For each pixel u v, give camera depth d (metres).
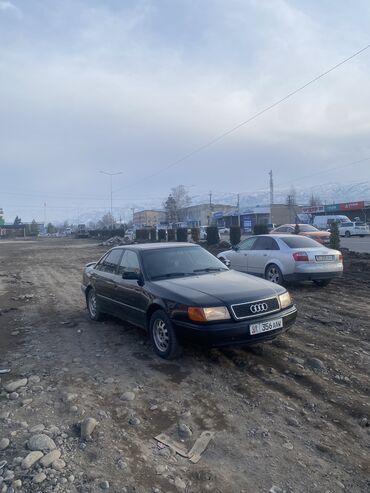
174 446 3.40
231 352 5.57
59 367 5.32
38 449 3.33
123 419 3.88
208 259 6.70
